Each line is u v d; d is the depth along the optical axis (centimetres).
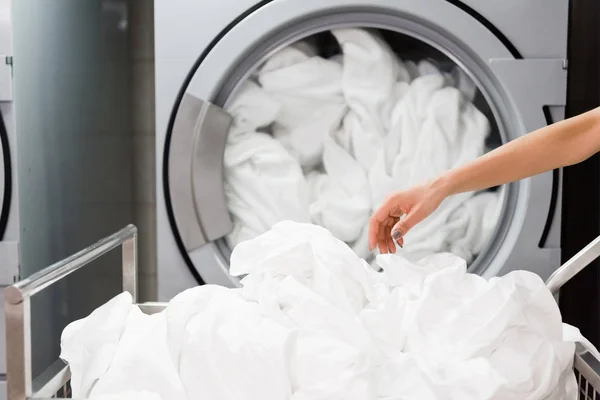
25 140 112
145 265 186
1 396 111
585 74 140
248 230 118
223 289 83
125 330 82
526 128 112
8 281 109
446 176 84
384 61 114
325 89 115
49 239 123
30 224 114
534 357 72
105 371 77
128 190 181
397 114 115
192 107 112
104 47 159
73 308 137
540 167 81
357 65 114
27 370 66
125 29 177
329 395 63
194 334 72
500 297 76
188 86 112
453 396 65
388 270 87
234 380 68
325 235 87
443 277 81
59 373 78
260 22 111
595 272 131
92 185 150
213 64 111
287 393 65
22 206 110
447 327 75
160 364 71
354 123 116
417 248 117
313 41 116
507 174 82
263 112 115
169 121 114
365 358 66
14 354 65
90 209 149
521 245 113
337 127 117
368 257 117
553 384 71
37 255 117
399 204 86
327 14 112
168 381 70
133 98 182
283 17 110
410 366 69
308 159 118
